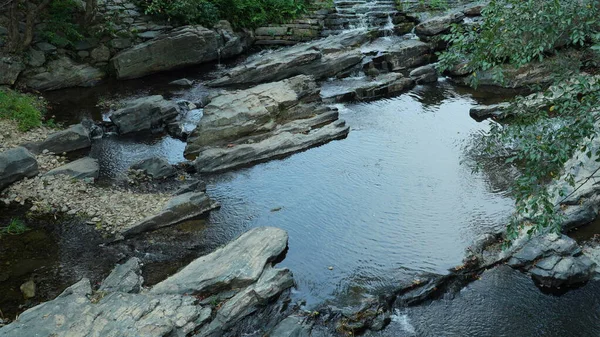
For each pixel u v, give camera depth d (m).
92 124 19.17
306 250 13.18
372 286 11.92
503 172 16.36
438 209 14.74
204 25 26.08
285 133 18.61
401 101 21.98
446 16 26.08
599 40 7.56
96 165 16.58
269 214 14.68
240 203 15.20
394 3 29.27
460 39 8.63
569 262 12.09
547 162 7.93
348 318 10.97
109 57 23.98
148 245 13.41
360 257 12.92
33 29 22.27
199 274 11.77
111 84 23.36
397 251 13.11
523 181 8.04
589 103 7.24
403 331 10.89
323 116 19.92
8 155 15.52
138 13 25.48
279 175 16.66
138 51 23.62
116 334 9.70
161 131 19.48
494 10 8.37
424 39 26.17
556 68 8.55
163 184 16.09
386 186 15.92
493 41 8.23
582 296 11.70
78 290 11.18
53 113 20.56
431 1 28.53
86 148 18.17
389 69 24.66
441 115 20.59
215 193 15.70
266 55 25.16
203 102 21.00
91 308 10.31
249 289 11.26
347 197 15.41
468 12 26.94
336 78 23.97
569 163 15.12
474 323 11.09
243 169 17.02
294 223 14.27
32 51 22.30
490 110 20.20
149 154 17.88
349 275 12.30
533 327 10.95
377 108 21.38
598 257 12.62
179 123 19.25
